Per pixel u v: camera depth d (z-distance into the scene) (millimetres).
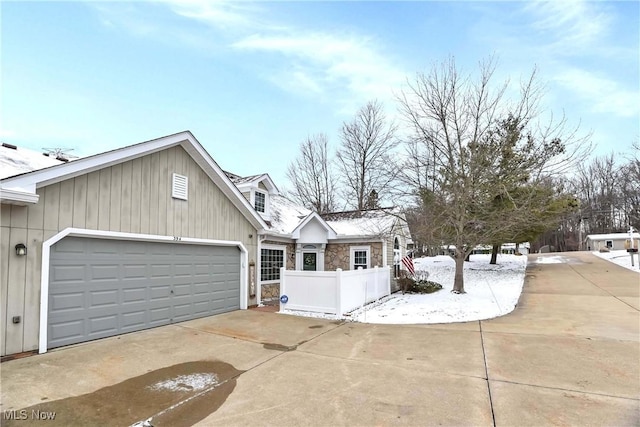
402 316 9688
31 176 5891
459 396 4426
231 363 5801
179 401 4359
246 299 11195
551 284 14781
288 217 16281
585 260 23234
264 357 6125
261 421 3832
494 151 12133
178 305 8992
